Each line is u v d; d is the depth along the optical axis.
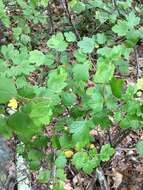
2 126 0.84
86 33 4.58
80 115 1.84
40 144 1.99
